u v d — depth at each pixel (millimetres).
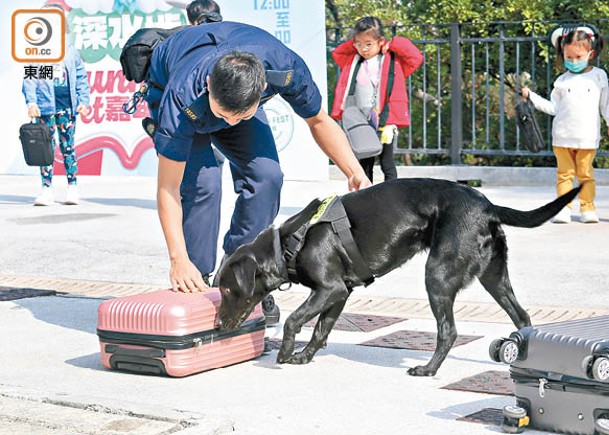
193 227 5758
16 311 6656
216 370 5211
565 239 8883
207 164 5727
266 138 5754
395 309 6570
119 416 4383
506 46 13836
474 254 4953
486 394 4691
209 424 4207
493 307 6520
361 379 4992
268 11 12734
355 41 9422
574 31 9484
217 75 4742
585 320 4320
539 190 12086
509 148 13836
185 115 4988
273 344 5742
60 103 11594
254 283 4973
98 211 11195
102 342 5203
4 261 8539
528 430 4109
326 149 5797
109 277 7852
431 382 4910
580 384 3908
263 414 4445
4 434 4234
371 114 9141
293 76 5285
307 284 5113
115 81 13836
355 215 5082
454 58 13234
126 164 13945
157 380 5035
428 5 14438
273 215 5789
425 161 14883
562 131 9547
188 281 5238
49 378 5090
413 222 5059
